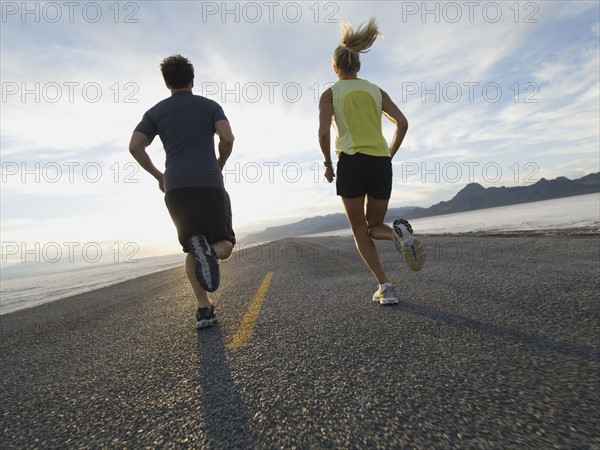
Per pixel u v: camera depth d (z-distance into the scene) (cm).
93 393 147
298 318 227
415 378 121
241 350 175
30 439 115
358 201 243
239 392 126
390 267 428
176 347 198
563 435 84
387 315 210
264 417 106
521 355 133
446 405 102
